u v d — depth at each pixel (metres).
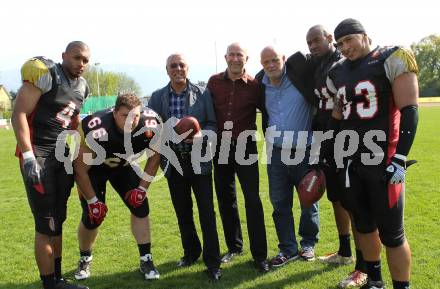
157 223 5.93
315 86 4.16
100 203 4.02
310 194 3.77
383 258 4.32
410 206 6.19
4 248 5.09
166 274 4.26
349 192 3.49
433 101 55.34
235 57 4.13
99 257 4.73
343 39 3.31
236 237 4.62
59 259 3.95
